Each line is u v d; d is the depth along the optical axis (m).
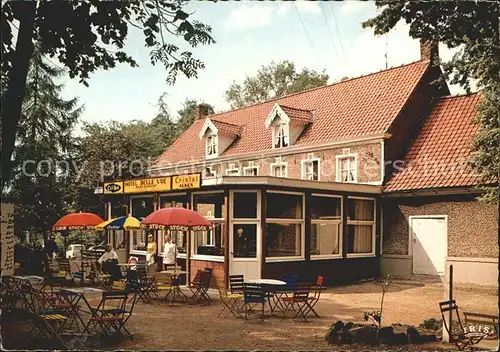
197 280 18.66
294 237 20.06
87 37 11.84
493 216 20.45
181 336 11.29
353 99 28.30
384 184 23.78
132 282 15.48
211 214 22.25
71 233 33.25
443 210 21.95
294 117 28.69
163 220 16.33
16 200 25.80
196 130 38.88
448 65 16.47
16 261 23.75
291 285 13.96
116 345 10.39
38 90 21.33
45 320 10.47
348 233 22.59
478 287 20.22
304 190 20.36
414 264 22.66
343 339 10.67
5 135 10.27
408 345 10.49
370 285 21.02
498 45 14.69
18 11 10.41
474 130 23.25
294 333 11.67
